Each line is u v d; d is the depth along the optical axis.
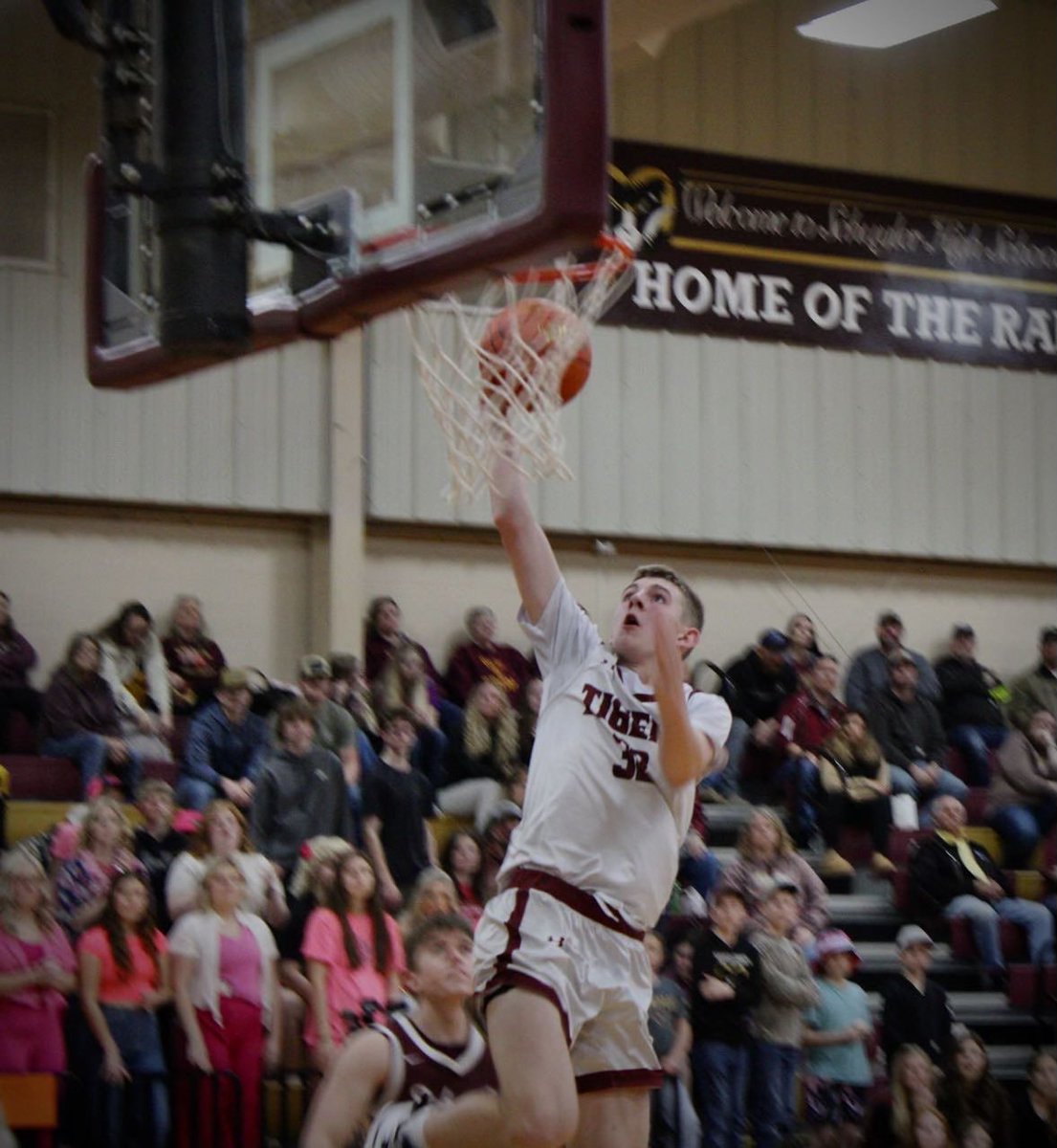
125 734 15.32
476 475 6.63
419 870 14.30
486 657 17.66
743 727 17.86
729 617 20.31
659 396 19.80
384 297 6.83
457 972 6.74
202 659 16.50
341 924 12.07
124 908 11.65
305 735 13.73
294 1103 12.18
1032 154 21.89
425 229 6.69
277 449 18.11
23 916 11.41
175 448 17.72
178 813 13.65
